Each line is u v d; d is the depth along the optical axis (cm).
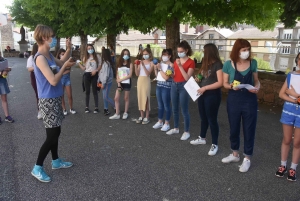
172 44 867
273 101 729
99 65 624
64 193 305
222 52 1017
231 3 802
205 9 788
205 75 397
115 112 656
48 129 325
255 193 308
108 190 312
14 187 315
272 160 394
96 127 540
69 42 377
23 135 486
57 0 898
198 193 307
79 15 899
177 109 489
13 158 392
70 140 468
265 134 503
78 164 378
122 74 580
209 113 400
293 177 334
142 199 295
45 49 319
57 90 326
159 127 539
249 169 366
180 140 473
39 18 1864
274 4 734
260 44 1662
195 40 1177
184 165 377
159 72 508
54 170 359
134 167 369
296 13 577
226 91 868
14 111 646
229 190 313
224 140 474
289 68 789
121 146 443
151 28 962
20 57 2766
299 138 320
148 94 554
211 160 394
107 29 1134
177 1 618
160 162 385
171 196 301
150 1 752
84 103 745
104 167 369
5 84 546
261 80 754
